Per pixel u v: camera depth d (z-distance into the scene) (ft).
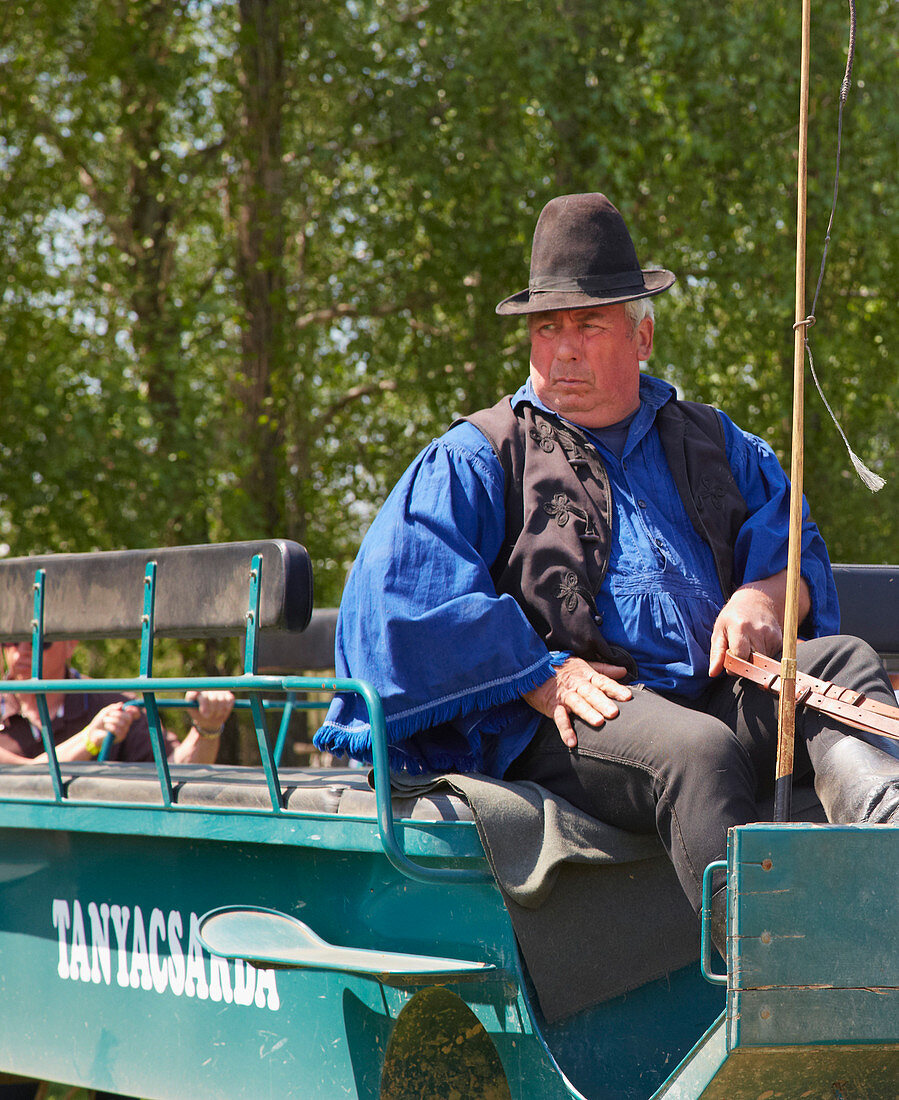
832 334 136.87
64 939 34.01
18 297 129.29
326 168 137.49
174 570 30.07
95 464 123.13
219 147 142.61
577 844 25.13
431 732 28.09
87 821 32.58
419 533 28.66
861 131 133.08
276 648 53.01
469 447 30.42
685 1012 26.03
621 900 25.70
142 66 126.93
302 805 27.76
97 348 132.16
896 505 134.62
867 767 23.79
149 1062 31.27
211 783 30.19
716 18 130.72
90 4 128.16
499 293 136.77
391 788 27.20
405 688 27.17
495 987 24.99
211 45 146.51
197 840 30.53
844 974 20.31
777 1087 21.33
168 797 30.40
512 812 25.25
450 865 25.44
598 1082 25.02
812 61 131.75
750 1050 20.04
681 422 32.27
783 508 32.09
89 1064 32.89
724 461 32.01
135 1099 36.40
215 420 138.21
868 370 139.85
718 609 30.19
